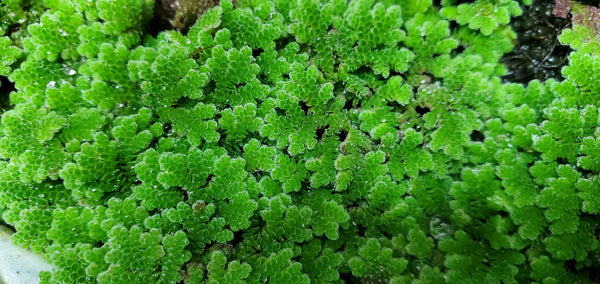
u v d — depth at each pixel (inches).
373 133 2.0
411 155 2.0
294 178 2.0
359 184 2.0
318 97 2.0
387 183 2.0
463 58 2.0
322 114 2.0
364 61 2.0
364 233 2.0
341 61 2.0
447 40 2.0
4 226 2.0
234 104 2.0
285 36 2.0
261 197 2.0
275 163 2.0
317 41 2.0
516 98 2.0
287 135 2.0
